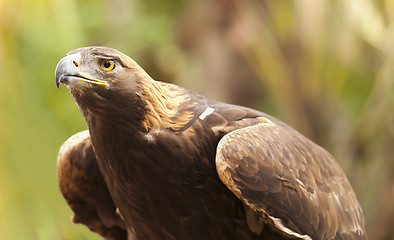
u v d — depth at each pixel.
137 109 8.02
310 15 15.82
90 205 9.95
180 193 8.26
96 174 9.54
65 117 14.14
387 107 16.83
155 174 8.16
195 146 8.16
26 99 13.23
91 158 9.41
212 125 8.34
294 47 16.78
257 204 8.03
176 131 8.15
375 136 17.53
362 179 18.06
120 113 7.99
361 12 15.38
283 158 8.27
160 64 24.22
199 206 8.34
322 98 17.12
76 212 10.01
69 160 9.41
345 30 15.60
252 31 17.77
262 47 17.42
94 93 7.83
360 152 17.84
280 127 8.82
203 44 21.02
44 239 12.17
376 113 17.05
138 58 23.12
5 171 12.23
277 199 8.09
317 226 8.42
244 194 8.00
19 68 13.54
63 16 14.73
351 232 8.97
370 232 17.69
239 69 20.77
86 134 9.49
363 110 17.34
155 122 8.11
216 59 20.67
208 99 8.84
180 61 23.59
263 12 17.70
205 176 8.24
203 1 20.92
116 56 7.90
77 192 9.73
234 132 8.21
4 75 13.25
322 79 16.44
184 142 8.12
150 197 8.31
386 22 15.45
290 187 8.18
